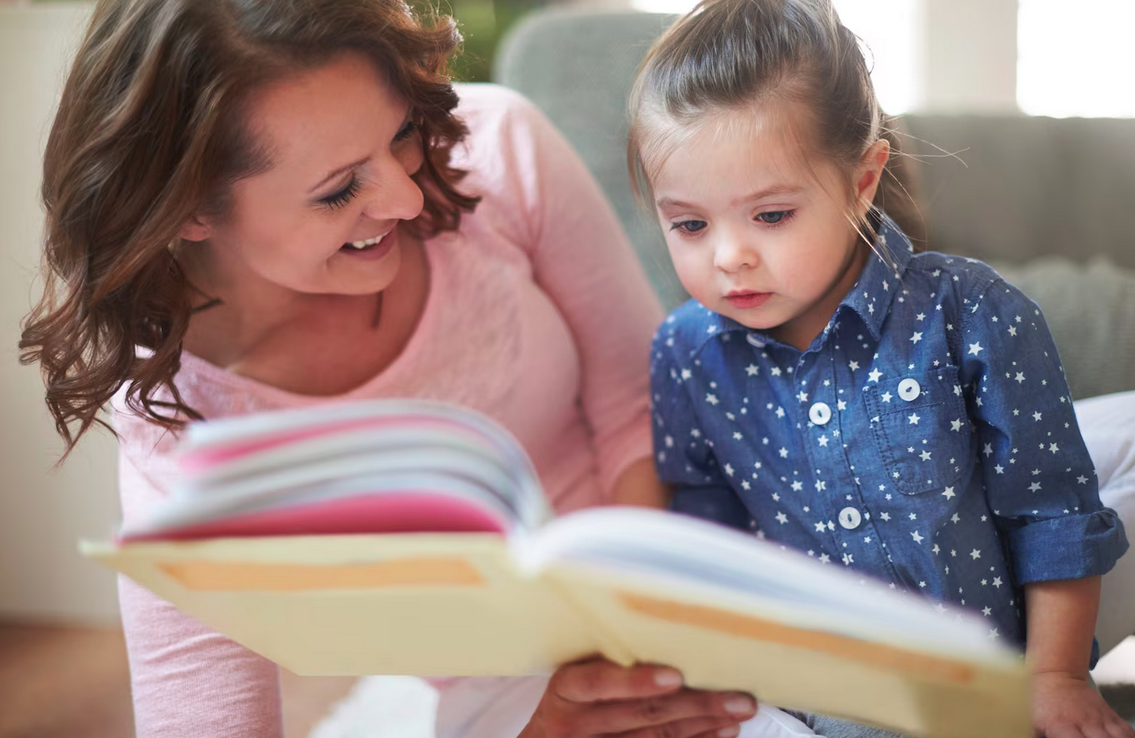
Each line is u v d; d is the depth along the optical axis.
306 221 0.81
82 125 0.81
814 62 0.82
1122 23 2.51
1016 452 0.84
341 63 0.77
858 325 0.88
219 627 0.66
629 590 0.48
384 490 0.50
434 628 0.62
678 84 0.84
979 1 2.60
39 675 1.83
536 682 1.03
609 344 1.14
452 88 0.90
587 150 1.43
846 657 0.52
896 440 0.86
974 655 0.45
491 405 1.04
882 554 0.88
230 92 0.75
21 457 1.94
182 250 0.94
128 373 0.89
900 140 0.99
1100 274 1.38
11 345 1.86
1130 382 1.21
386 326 1.01
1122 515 0.92
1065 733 0.78
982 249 1.55
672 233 0.87
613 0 2.82
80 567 1.98
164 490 0.98
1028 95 2.63
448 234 1.05
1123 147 1.56
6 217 1.77
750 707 0.70
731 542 0.49
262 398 0.97
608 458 1.12
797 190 0.81
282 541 0.50
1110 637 0.92
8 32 1.70
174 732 0.92
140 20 0.78
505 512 0.50
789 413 0.92
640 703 0.71
